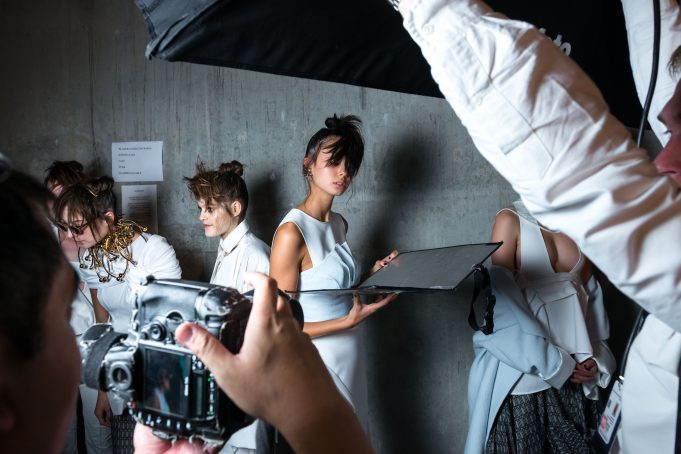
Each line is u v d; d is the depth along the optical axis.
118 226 2.56
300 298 2.27
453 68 0.67
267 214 3.12
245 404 0.52
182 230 3.26
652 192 0.68
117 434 2.54
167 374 0.58
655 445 1.16
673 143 0.90
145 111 3.27
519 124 0.67
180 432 0.59
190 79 3.18
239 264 2.54
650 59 1.34
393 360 3.03
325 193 2.35
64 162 2.99
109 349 0.62
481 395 2.24
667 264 0.68
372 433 3.09
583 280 2.40
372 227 2.99
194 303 0.58
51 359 0.39
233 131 3.13
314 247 2.27
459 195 2.88
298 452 0.51
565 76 0.67
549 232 2.31
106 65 3.31
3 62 3.46
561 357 2.15
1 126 3.50
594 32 1.47
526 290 2.27
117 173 3.33
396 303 3.01
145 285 0.62
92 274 2.60
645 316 1.31
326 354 2.27
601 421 1.36
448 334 2.96
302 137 3.03
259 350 0.51
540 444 2.22
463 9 0.68
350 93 2.95
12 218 0.37
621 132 0.69
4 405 0.37
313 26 1.07
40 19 3.39
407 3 0.69
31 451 0.39
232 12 0.94
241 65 1.07
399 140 2.92
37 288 0.37
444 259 1.95
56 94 3.40
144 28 3.23
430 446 3.01
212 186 2.54
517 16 1.32
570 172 0.67
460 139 2.85
